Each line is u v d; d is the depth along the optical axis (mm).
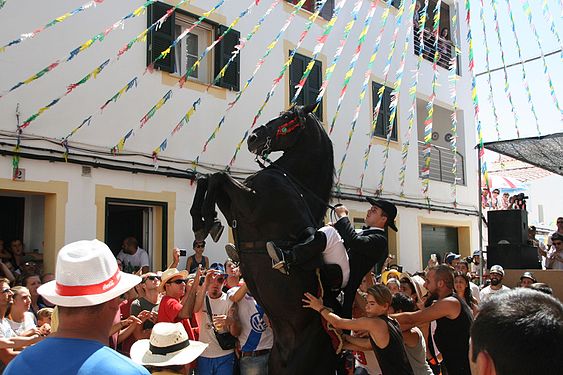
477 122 8305
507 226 10453
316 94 11734
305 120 4535
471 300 5914
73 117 7910
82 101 8023
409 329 4719
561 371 1311
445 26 16297
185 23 9648
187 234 9242
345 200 12289
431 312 4492
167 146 9000
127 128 8523
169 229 8992
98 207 8148
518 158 10789
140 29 8797
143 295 5852
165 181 9008
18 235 8258
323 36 7695
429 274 4859
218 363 5457
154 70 8891
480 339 1403
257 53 10555
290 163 4477
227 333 5484
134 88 8641
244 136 9414
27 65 7469
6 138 7227
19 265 7570
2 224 8172
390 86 13773
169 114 9078
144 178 8742
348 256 4379
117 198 8383
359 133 12789
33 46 7543
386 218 4723
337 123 12195
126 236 9508
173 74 9188
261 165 4656
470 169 16438
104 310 2182
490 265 10500
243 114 10211
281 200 4074
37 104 7547
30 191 7461
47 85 7664
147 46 8852
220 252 9664
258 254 4102
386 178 13461
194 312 5535
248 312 5504
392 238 13641
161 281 5691
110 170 8312
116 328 4895
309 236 3969
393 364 3934
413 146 14445
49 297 2143
